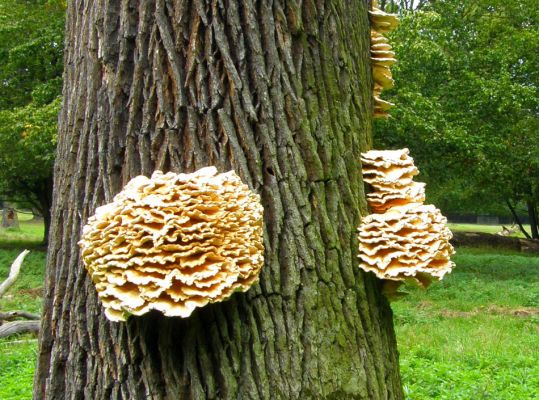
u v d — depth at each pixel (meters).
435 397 5.12
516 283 13.84
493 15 16.98
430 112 14.58
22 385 5.36
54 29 17.58
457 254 20.55
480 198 24.98
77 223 2.52
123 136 2.46
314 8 2.57
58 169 2.68
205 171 2.27
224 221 2.13
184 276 2.04
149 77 2.44
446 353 7.11
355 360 2.50
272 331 2.36
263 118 2.44
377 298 2.66
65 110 2.69
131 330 2.33
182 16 2.42
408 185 2.79
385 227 2.56
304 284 2.43
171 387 2.28
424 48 14.37
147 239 2.06
